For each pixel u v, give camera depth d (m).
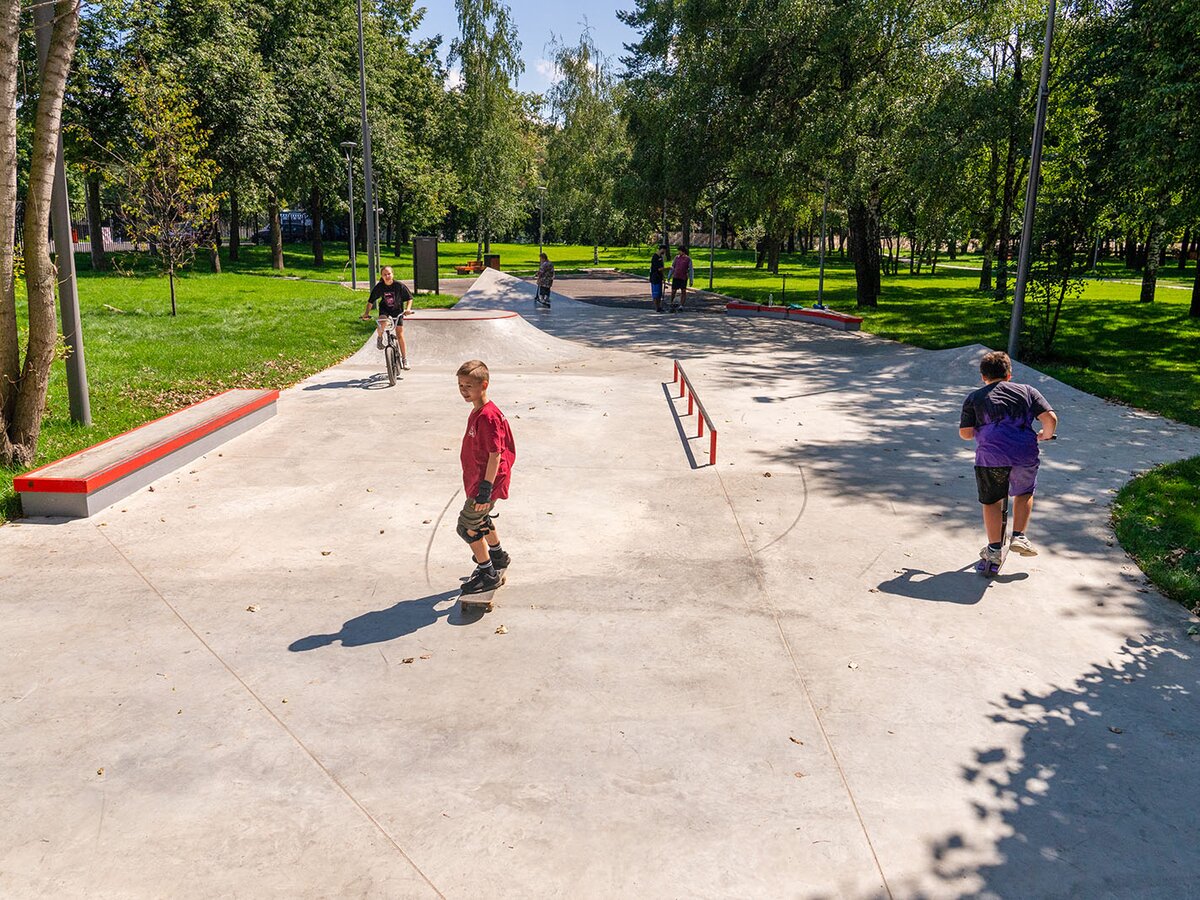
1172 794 4.04
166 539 7.07
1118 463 9.87
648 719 4.57
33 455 8.59
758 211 29.11
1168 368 16.69
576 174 57.72
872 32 24.11
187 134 21.25
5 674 4.91
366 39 43.94
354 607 5.88
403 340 14.74
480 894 3.32
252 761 4.14
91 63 31.39
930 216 29.27
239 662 5.09
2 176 7.89
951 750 4.35
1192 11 15.59
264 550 6.88
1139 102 17.14
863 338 20.89
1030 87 27.36
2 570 6.39
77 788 3.92
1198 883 3.47
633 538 7.30
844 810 3.86
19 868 3.42
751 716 4.62
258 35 38.22
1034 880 3.46
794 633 5.61
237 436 10.41
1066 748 4.39
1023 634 5.65
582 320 24.16
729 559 6.87
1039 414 6.41
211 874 3.40
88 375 12.85
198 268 41.19
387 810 3.80
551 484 8.78
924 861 3.55
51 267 8.32
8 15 7.53
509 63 47.44
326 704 4.66
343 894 3.31
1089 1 20.52
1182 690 4.99
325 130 41.28
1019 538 6.49
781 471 9.39
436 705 4.67
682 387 13.95
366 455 9.66
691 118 30.36
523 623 5.68
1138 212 20.39
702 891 3.36
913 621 5.81
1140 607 6.09
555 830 3.69
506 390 13.59
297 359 15.63
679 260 26.25
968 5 24.77
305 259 53.59
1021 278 16.67
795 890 3.38
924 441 10.82
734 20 27.09
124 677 4.90
